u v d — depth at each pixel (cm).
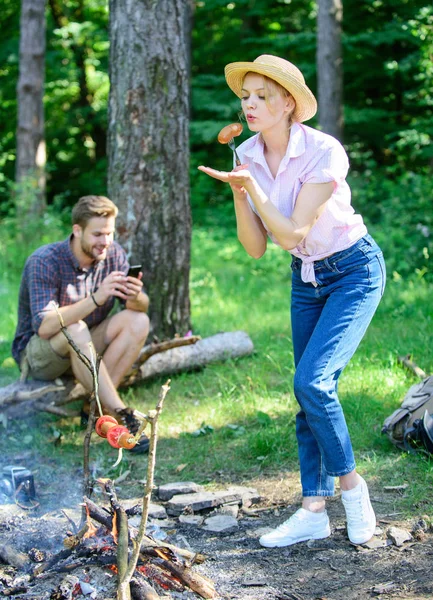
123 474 391
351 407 439
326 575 281
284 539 305
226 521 330
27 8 1264
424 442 371
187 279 571
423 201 930
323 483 310
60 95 2066
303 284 306
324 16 1286
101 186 1980
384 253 878
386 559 290
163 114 538
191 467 398
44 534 307
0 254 1029
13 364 575
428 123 1306
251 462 400
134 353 452
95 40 1925
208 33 1978
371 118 1596
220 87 1788
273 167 293
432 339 564
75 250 434
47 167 1374
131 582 256
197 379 532
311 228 287
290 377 519
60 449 430
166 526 330
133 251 546
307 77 1670
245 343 570
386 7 1592
